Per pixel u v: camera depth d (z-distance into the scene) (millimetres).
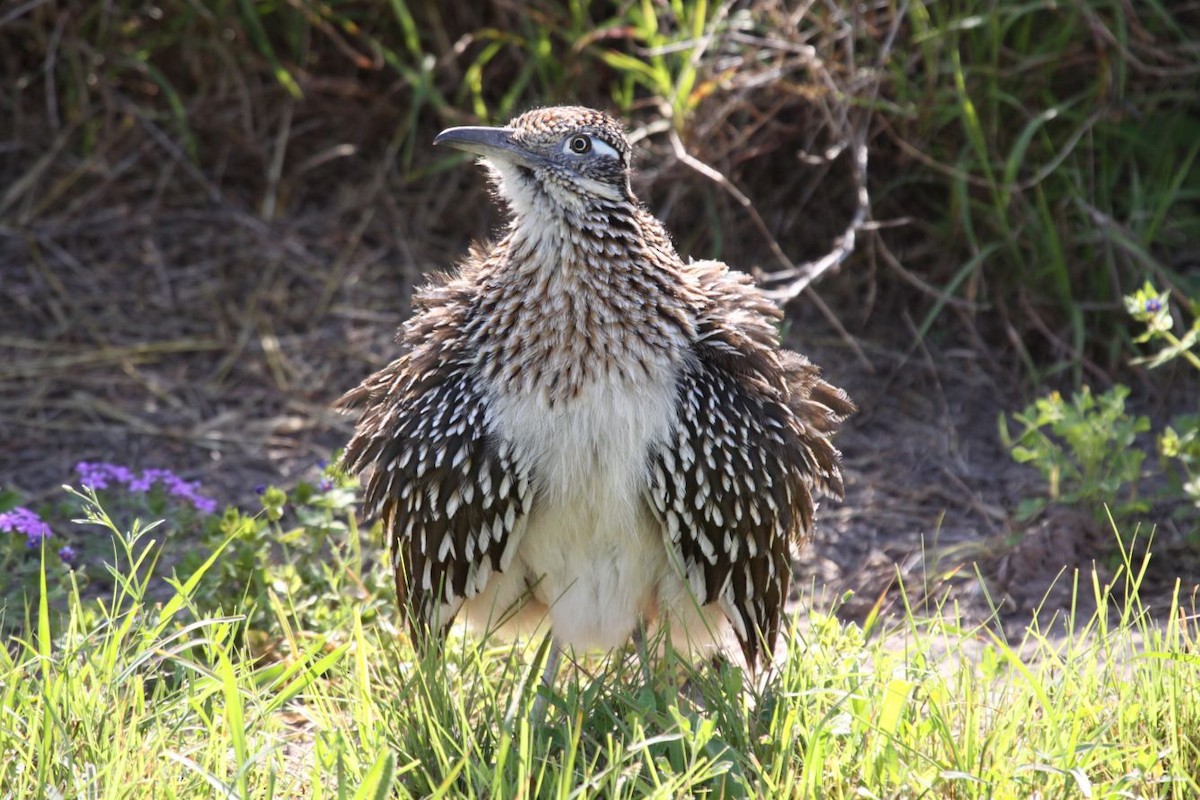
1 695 7113
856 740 6953
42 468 11516
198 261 13820
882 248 13023
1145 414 12484
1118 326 12953
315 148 14539
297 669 7750
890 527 11016
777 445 7852
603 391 7520
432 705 7227
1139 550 10250
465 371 7801
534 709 7527
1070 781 6695
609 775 6648
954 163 13344
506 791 6496
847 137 12789
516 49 14219
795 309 13531
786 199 13945
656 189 13547
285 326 13242
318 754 6727
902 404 12672
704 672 7852
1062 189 13383
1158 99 13492
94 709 6949
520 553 7980
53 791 6316
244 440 12000
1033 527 10531
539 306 7570
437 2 14398
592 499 7652
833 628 7949
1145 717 7230
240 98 14359
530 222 7652
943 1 13312
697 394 7652
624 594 8000
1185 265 13648
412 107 14414
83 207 14156
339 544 10367
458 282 8289
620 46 14016
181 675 7898
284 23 14594
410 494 7852
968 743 6824
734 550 7816
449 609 8039
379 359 12859
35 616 8992
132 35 14500
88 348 12914
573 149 7602
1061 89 13680
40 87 14750
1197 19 14086
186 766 6594
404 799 6527
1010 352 13219
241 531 9219
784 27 12945
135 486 10203
